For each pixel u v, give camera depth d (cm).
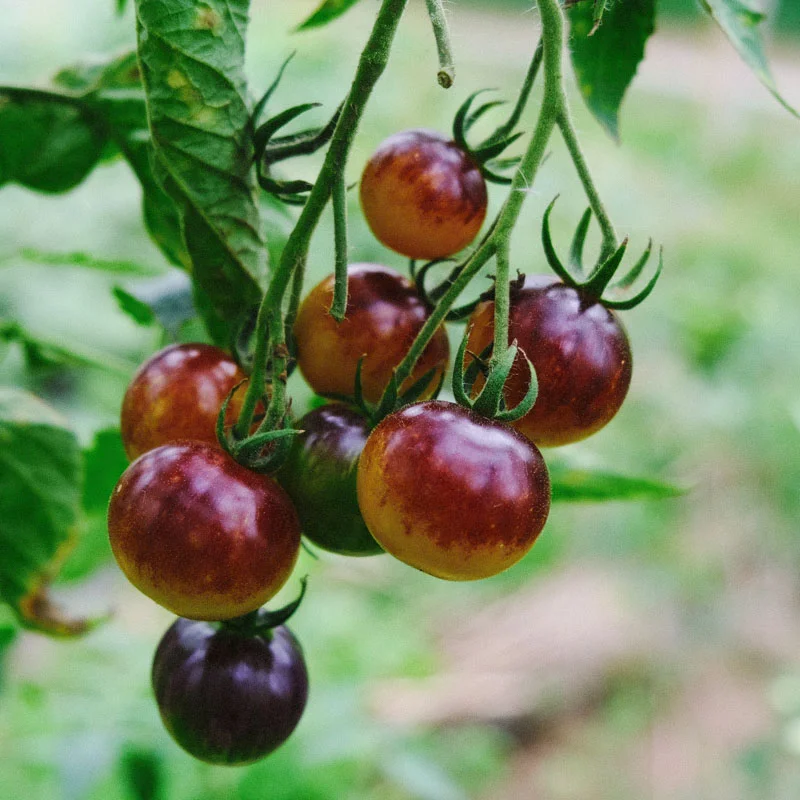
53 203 106
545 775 102
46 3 128
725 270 141
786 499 119
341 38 137
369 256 99
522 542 28
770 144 196
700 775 100
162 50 30
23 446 38
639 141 185
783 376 120
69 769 47
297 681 31
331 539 30
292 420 30
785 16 273
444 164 31
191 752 31
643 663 111
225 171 31
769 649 111
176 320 36
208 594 28
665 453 116
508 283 28
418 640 100
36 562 38
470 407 28
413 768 58
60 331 102
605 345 29
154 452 29
